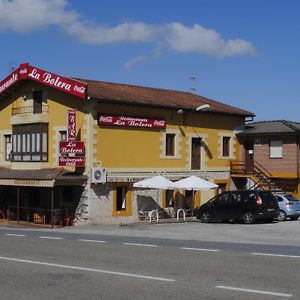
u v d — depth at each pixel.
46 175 28.72
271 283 9.79
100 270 11.38
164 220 31.33
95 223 29.12
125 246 15.93
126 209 30.59
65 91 29.39
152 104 31.25
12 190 34.00
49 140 31.00
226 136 36.62
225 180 36.41
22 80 32.19
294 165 35.47
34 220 30.72
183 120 33.78
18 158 32.56
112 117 29.81
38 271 11.34
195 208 34.06
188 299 8.53
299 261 12.43
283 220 29.73
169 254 13.90
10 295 8.95
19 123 32.47
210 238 19.17
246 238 19.14
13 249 15.47
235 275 10.64
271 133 36.00
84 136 29.09
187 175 33.88
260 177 35.88
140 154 31.23
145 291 9.16
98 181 29.02
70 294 8.98
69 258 13.30
